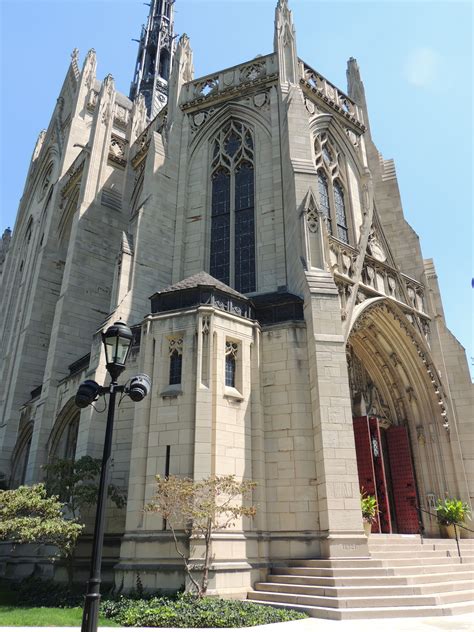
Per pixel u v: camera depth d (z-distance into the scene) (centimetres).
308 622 1219
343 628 1114
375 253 2845
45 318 3497
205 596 1423
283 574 1609
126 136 3894
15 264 4575
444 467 2494
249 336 1986
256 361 1964
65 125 4434
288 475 1791
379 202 3219
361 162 3161
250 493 1741
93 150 3388
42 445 2561
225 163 2870
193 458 1658
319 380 1834
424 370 2605
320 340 1905
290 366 1944
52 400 2670
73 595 1697
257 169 2716
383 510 2314
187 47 3366
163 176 2786
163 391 1812
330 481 1688
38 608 1525
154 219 2647
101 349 2159
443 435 2533
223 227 2725
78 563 1862
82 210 3178
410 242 3058
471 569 1820
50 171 4453
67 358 2805
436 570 1692
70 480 1798
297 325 2003
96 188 3312
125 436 1964
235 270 2591
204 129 2980
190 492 1456
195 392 1756
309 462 1794
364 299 2423
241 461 1758
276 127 2731
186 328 1886
